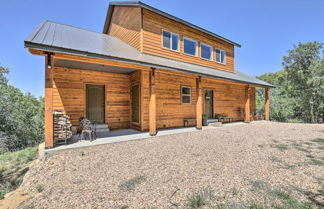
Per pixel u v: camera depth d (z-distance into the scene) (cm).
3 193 297
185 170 319
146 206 207
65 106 655
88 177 298
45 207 213
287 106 1591
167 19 852
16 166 461
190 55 944
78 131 678
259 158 385
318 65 1403
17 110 1309
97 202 220
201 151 447
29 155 549
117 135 628
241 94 1243
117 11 1003
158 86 781
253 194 230
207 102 1030
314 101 1502
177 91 855
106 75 755
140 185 263
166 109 811
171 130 754
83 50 433
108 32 1185
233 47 1223
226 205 205
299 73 1566
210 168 328
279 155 407
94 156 407
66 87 659
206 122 930
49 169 336
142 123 706
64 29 701
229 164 348
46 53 410
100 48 550
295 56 1623
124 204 213
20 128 1318
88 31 867
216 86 1067
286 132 741
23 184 306
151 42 786
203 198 218
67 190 255
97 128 703
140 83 712
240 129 823
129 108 818
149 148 477
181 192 239
